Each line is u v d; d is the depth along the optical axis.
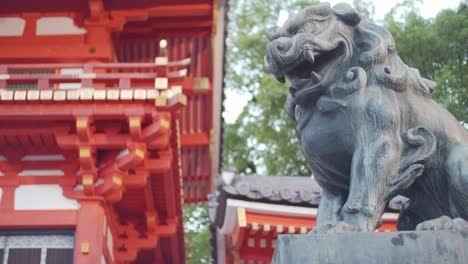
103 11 14.34
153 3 14.55
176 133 12.40
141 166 12.09
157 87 11.54
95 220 11.94
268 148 18.78
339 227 3.92
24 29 14.34
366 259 3.77
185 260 17.27
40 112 11.52
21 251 11.93
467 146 4.19
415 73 4.39
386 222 10.08
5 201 12.09
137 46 16.08
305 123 4.40
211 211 13.34
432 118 4.24
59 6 14.41
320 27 4.35
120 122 11.80
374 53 4.28
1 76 11.63
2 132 11.91
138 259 15.80
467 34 15.48
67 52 14.20
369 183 4.06
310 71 4.35
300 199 11.20
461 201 4.09
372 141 4.14
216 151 16.88
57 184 12.22
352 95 4.23
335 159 4.30
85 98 11.46
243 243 11.87
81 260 11.66
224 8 15.13
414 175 4.12
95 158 11.96
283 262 3.84
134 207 13.59
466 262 3.74
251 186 11.27
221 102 16.44
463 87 15.17
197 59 16.16
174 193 13.86
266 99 18.62
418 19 16.44
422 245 3.77
